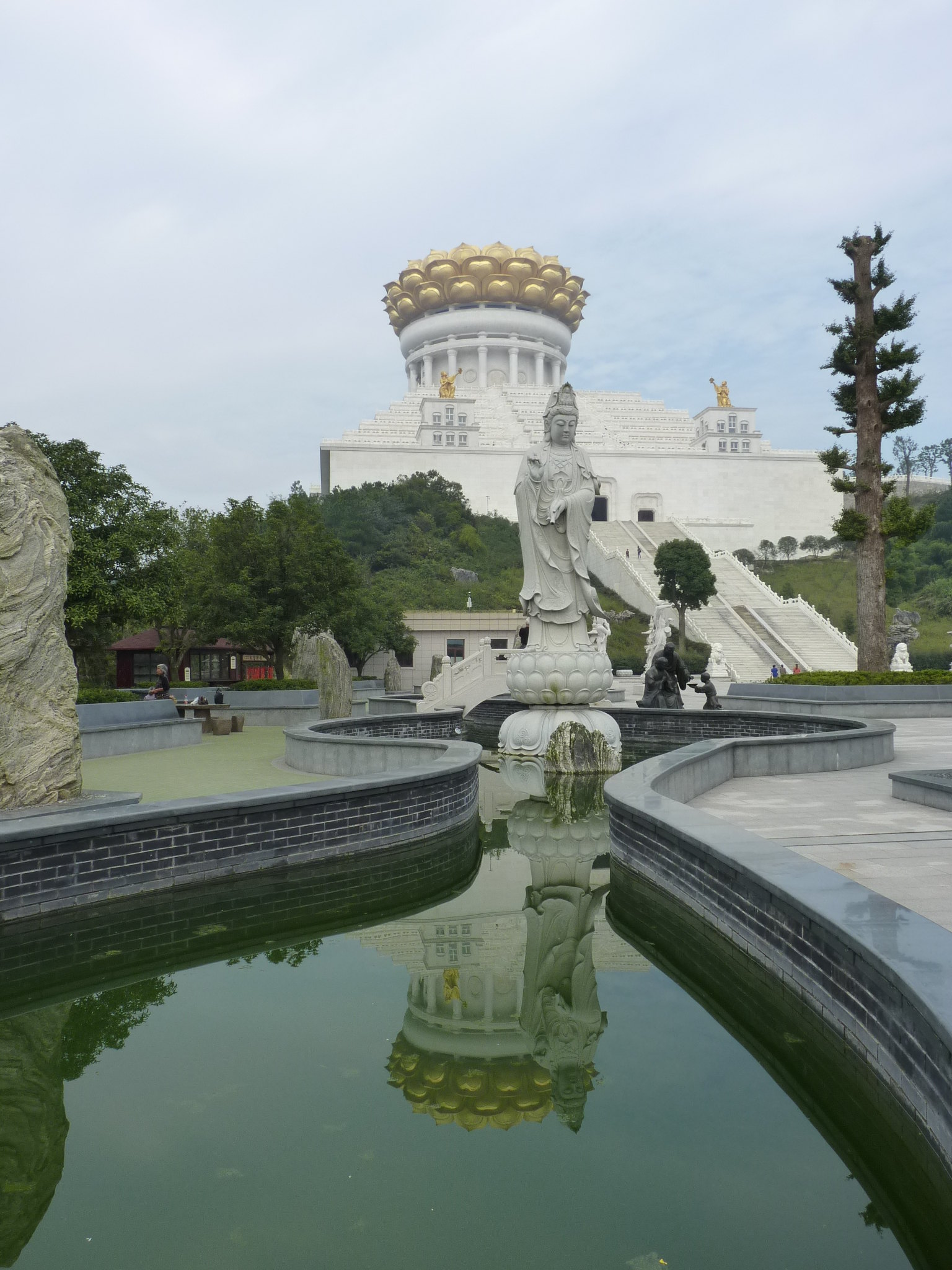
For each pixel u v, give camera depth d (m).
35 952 6.81
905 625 49.72
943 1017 3.49
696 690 23.06
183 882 8.28
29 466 9.37
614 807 9.14
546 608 15.09
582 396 106.38
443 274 109.69
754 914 5.83
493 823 11.84
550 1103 4.39
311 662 28.47
